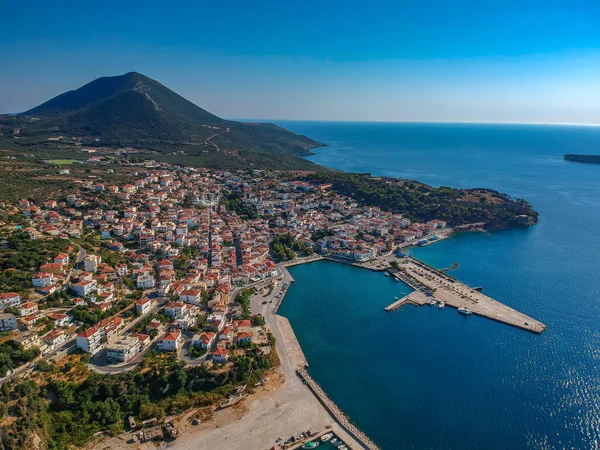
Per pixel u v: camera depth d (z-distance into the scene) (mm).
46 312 152375
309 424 122625
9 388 117000
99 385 126000
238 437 116875
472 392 136750
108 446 112625
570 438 117438
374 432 120500
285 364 150500
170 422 121625
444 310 194250
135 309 171250
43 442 108625
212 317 167875
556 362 152375
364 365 151125
